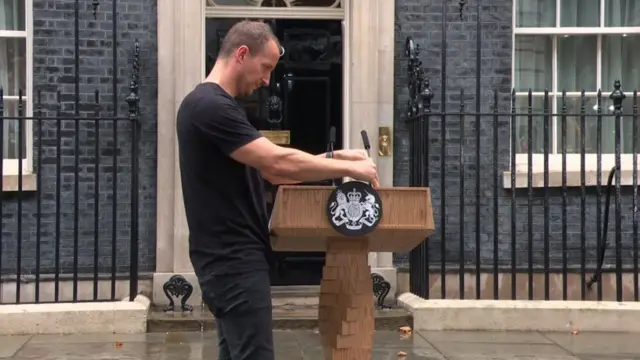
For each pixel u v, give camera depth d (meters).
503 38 6.55
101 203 6.24
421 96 5.87
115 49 5.69
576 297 6.49
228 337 2.73
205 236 2.72
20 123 5.54
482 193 6.50
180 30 6.21
